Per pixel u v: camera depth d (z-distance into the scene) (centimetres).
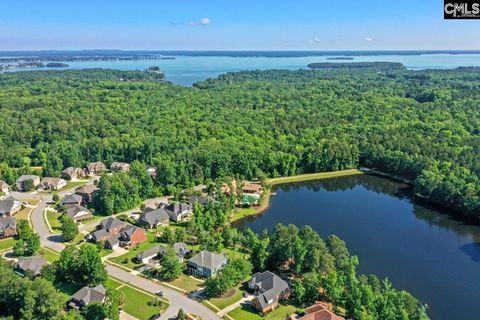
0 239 12938
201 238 12488
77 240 12888
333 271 9988
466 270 11744
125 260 11600
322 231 14238
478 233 14275
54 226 13938
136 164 18138
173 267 10669
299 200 17450
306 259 10794
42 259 11031
